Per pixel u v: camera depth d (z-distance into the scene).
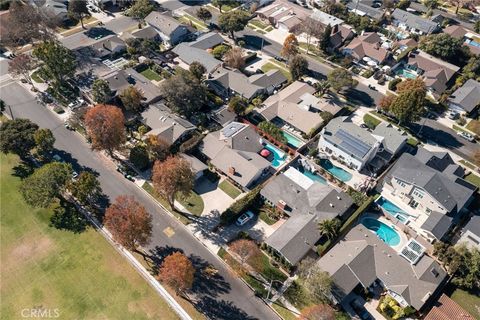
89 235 94.69
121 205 85.81
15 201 101.00
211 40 160.00
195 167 108.38
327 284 79.62
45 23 153.38
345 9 183.38
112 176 109.00
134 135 121.00
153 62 148.50
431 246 96.62
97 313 80.94
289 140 123.56
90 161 112.69
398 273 86.44
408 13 182.12
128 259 90.19
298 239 91.12
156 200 103.44
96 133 104.56
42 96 132.88
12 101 129.88
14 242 92.50
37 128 111.94
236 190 107.25
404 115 124.00
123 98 122.44
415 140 125.12
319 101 132.88
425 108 134.38
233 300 84.06
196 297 84.06
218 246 93.88
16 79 139.25
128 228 81.50
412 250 91.56
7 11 168.38
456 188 103.25
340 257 88.56
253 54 157.00
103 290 84.50
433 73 148.00
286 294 85.50
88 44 150.00
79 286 85.06
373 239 93.19
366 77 150.75
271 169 113.50
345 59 154.62
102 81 123.44
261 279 87.81
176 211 100.88
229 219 97.19
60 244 92.56
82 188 94.94
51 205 100.31
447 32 175.00
